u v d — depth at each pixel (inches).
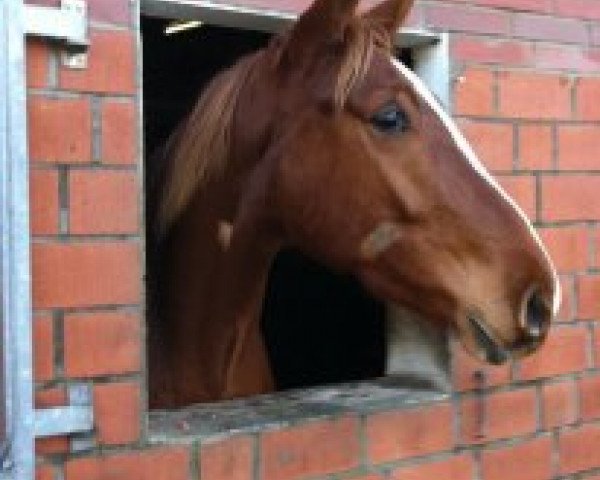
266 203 88.4
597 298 115.0
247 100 90.1
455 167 82.7
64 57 79.4
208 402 97.2
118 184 82.0
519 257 80.8
